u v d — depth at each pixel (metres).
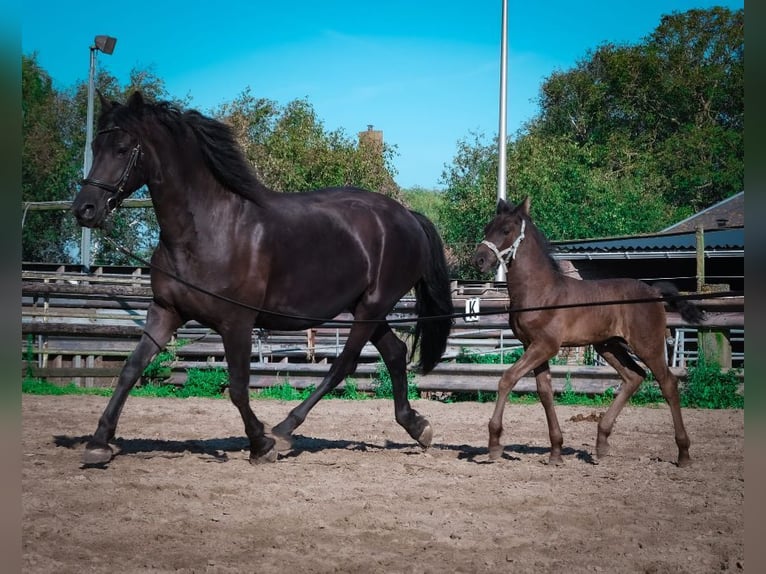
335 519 5.14
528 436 9.29
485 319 13.82
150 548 4.48
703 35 48.53
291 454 7.55
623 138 45.47
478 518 5.24
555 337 7.23
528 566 4.31
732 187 43.47
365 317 7.75
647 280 20.27
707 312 12.68
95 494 5.63
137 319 14.76
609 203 34.25
